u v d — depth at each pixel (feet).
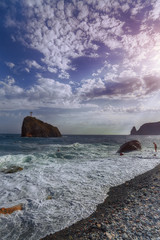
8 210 13.48
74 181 22.56
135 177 25.03
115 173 27.32
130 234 9.45
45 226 11.59
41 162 37.81
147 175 25.71
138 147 64.44
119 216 12.03
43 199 16.30
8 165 33.81
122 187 20.17
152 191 16.97
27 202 15.47
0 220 12.26
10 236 10.52
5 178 24.13
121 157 46.01
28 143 103.91
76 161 39.58
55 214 13.28
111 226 10.65
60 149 65.98
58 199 16.34
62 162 38.06
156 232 9.43
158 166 33.24
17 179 23.58
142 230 9.78
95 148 71.67
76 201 15.84
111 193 18.10
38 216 12.92
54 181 22.57
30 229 11.27
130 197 16.07
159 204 13.39
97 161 39.42
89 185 20.85
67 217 12.81
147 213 12.01
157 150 64.23
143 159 42.16
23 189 19.22
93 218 12.46
